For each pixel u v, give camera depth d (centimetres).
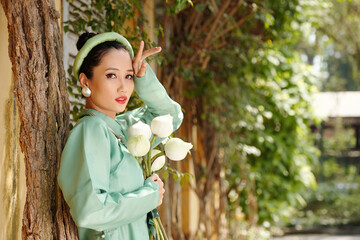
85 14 283
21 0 165
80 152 152
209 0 374
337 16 742
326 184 1112
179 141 172
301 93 584
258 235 554
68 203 150
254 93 524
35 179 160
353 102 1168
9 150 208
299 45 967
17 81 162
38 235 158
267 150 588
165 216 369
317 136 1147
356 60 873
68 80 245
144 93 183
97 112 169
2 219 201
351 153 1221
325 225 938
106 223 149
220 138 466
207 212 461
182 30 399
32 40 164
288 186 592
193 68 420
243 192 548
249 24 454
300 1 488
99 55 162
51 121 165
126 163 161
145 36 276
